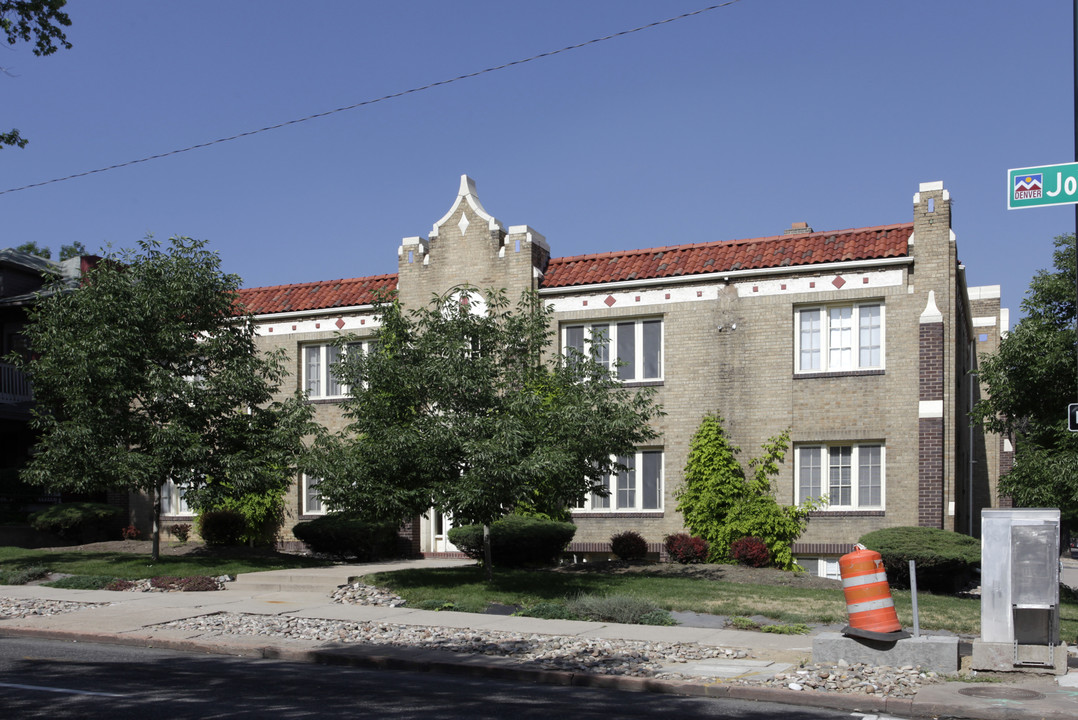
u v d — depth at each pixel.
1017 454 19.42
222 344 22.48
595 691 10.93
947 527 21.41
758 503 22.19
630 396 23.80
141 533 28.67
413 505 18.28
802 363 22.72
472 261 25.38
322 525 23.86
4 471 29.77
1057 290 18.28
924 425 21.30
